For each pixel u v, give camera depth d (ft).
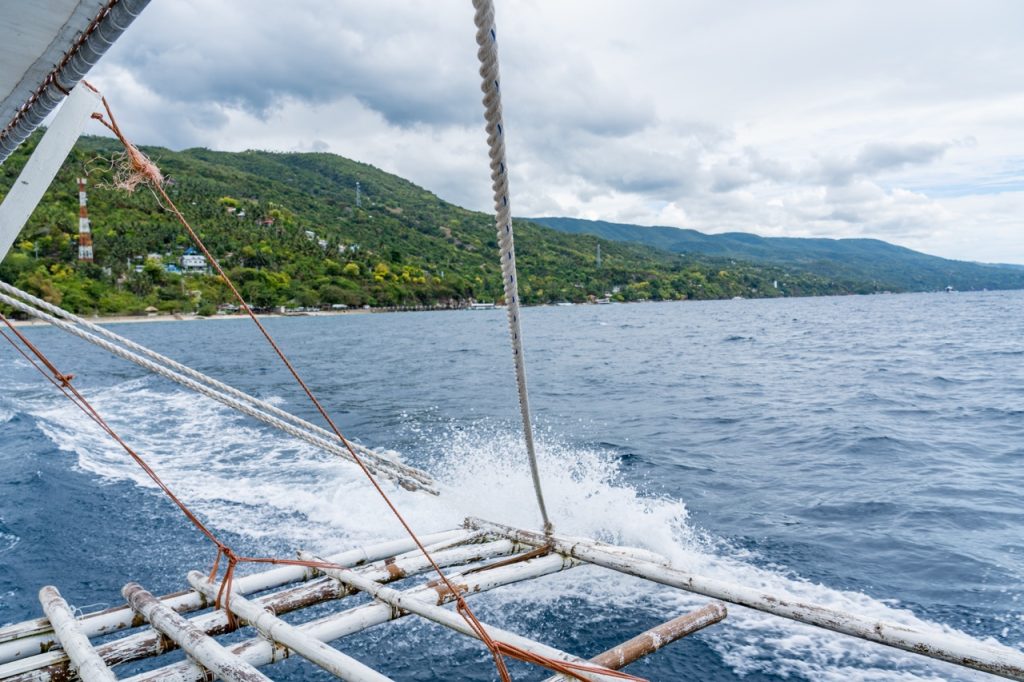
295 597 14.56
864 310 336.49
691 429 47.55
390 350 139.85
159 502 29.45
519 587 20.43
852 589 19.97
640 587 20.31
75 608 19.76
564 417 54.54
